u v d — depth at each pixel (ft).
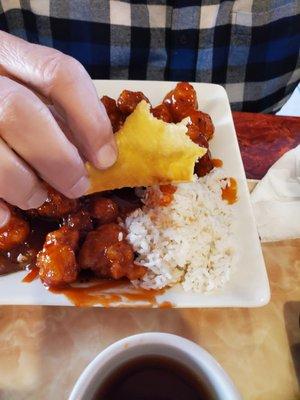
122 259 0.58
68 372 0.54
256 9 0.92
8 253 0.60
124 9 0.91
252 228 0.62
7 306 0.59
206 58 0.96
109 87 0.75
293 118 0.80
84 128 0.50
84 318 0.59
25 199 0.49
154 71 0.99
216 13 0.91
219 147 0.71
